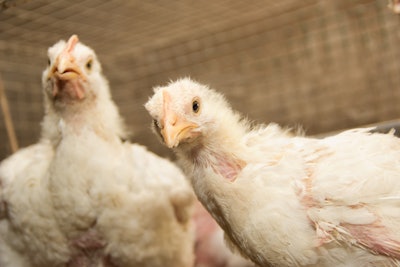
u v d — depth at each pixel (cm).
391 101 99
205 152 40
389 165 39
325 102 104
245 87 102
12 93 83
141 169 52
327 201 37
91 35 76
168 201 53
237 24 83
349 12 99
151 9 69
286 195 38
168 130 39
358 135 42
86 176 49
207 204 41
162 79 93
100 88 52
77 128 50
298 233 37
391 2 56
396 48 97
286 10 82
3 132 83
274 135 43
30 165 52
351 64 101
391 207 37
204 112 40
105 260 51
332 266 37
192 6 71
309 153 40
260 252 38
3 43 73
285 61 102
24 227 51
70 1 62
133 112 96
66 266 51
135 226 50
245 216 38
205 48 93
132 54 89
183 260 55
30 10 63
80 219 49
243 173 39
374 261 37
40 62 82
